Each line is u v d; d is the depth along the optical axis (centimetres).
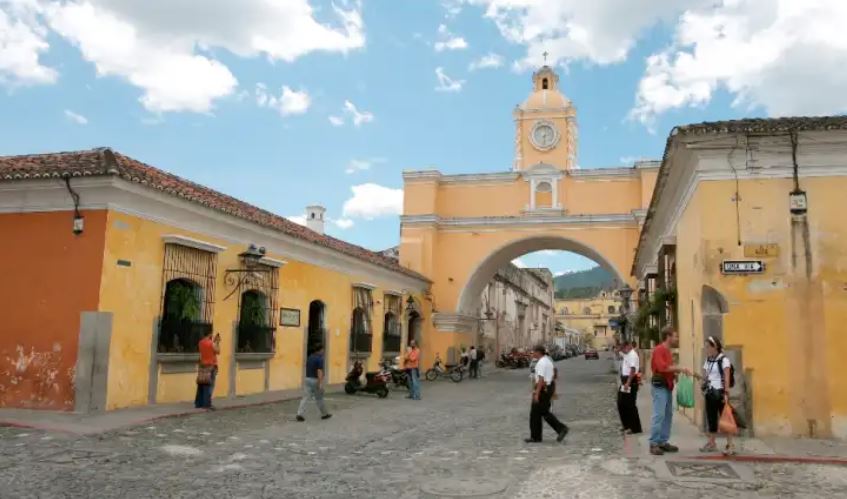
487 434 1055
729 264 966
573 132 3089
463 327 3169
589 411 1436
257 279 1623
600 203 2958
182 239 1342
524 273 5612
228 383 1511
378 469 755
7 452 803
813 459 782
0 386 1177
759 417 935
